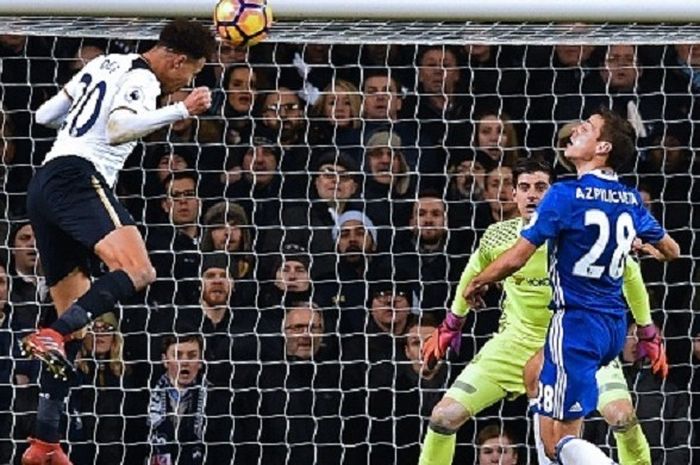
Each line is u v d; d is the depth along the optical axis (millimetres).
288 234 32312
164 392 31188
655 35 29406
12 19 28188
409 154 32938
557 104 33844
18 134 33406
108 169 25453
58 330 24094
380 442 31766
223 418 31344
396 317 32094
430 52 33406
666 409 32375
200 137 32875
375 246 32344
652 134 33750
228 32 25906
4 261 32219
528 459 31781
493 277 25453
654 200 33625
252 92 32969
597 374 29609
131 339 31594
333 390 31594
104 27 29141
